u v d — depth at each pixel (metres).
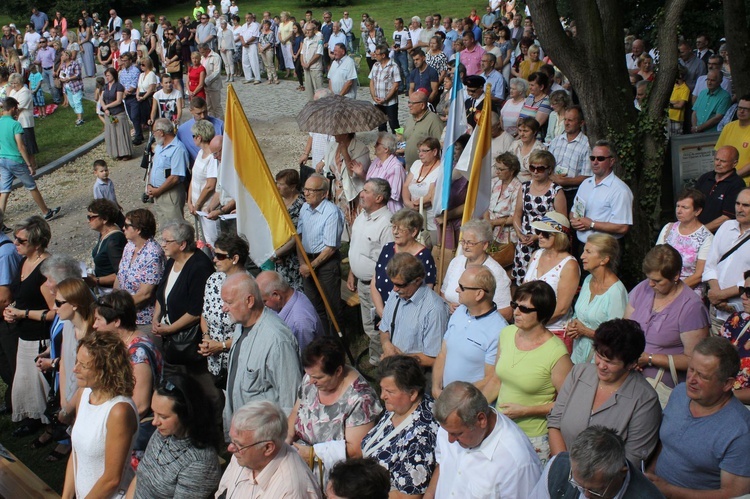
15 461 6.11
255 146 7.41
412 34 22.64
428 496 4.55
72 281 6.09
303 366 5.19
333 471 3.75
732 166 7.63
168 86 16.61
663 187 10.20
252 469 4.23
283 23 23.89
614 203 7.49
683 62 13.72
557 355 5.01
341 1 43.00
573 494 3.93
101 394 4.89
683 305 5.36
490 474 4.14
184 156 10.99
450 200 8.60
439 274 7.64
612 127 8.66
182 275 6.90
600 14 8.53
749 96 8.91
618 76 8.62
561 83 14.02
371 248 7.75
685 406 4.43
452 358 5.58
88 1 41.66
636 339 4.49
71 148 18.83
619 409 4.55
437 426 4.62
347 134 9.44
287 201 8.31
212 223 10.08
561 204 7.59
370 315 7.96
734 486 4.16
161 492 4.66
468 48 16.17
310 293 8.12
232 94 7.27
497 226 8.38
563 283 6.21
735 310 6.34
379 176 9.12
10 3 42.03
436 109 14.66
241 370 5.58
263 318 5.60
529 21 19.33
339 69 16.11
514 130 11.06
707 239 6.79
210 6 30.52
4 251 7.45
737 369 4.20
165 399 4.57
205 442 4.66
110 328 5.78
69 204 14.98
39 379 7.28
